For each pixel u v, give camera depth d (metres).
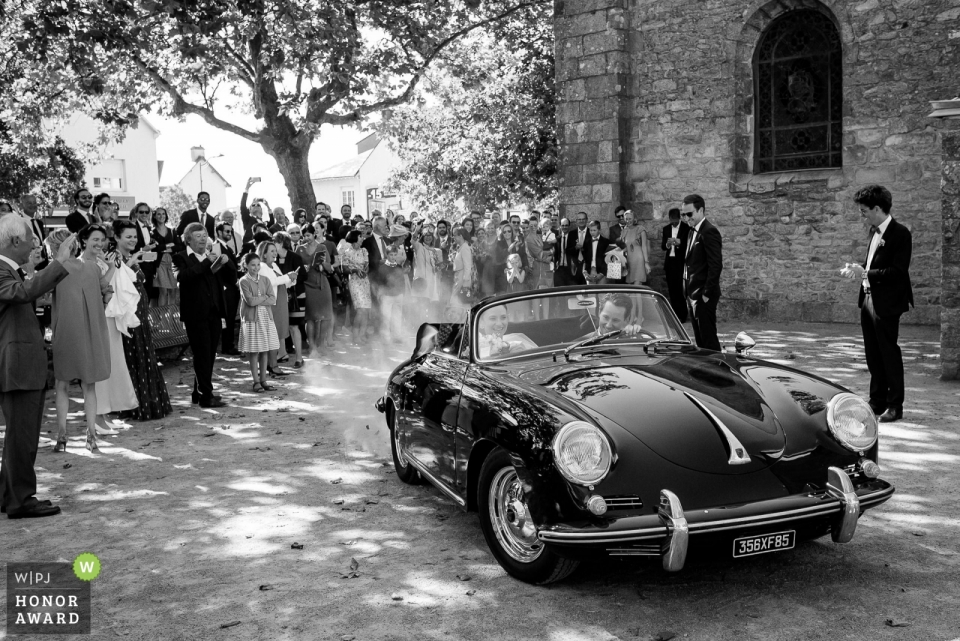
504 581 4.30
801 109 14.86
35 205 11.94
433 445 5.19
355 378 10.84
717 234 9.08
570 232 14.16
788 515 3.80
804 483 3.96
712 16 15.34
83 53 17.69
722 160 15.49
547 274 15.42
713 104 15.49
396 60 21.03
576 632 3.70
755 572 4.32
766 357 10.84
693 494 3.77
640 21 16.12
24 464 5.67
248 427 8.23
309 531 5.20
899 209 13.60
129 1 16.81
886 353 7.33
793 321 14.83
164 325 12.53
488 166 25.42
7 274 5.47
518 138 24.20
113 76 21.81
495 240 14.84
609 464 3.77
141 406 8.66
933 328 13.05
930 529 4.84
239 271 13.11
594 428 3.85
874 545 4.63
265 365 10.47
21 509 5.64
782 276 14.93
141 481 6.47
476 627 3.78
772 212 14.95
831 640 3.57
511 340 5.25
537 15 21.81
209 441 7.71
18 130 23.05
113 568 4.69
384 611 3.98
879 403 7.62
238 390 10.29
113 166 48.31
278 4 17.02
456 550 4.79
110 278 8.09
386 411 6.43
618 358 5.04
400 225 15.55
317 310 12.76
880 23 13.54
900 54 13.41
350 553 4.79
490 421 4.30
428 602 4.07
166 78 21.78
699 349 5.36
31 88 21.97
